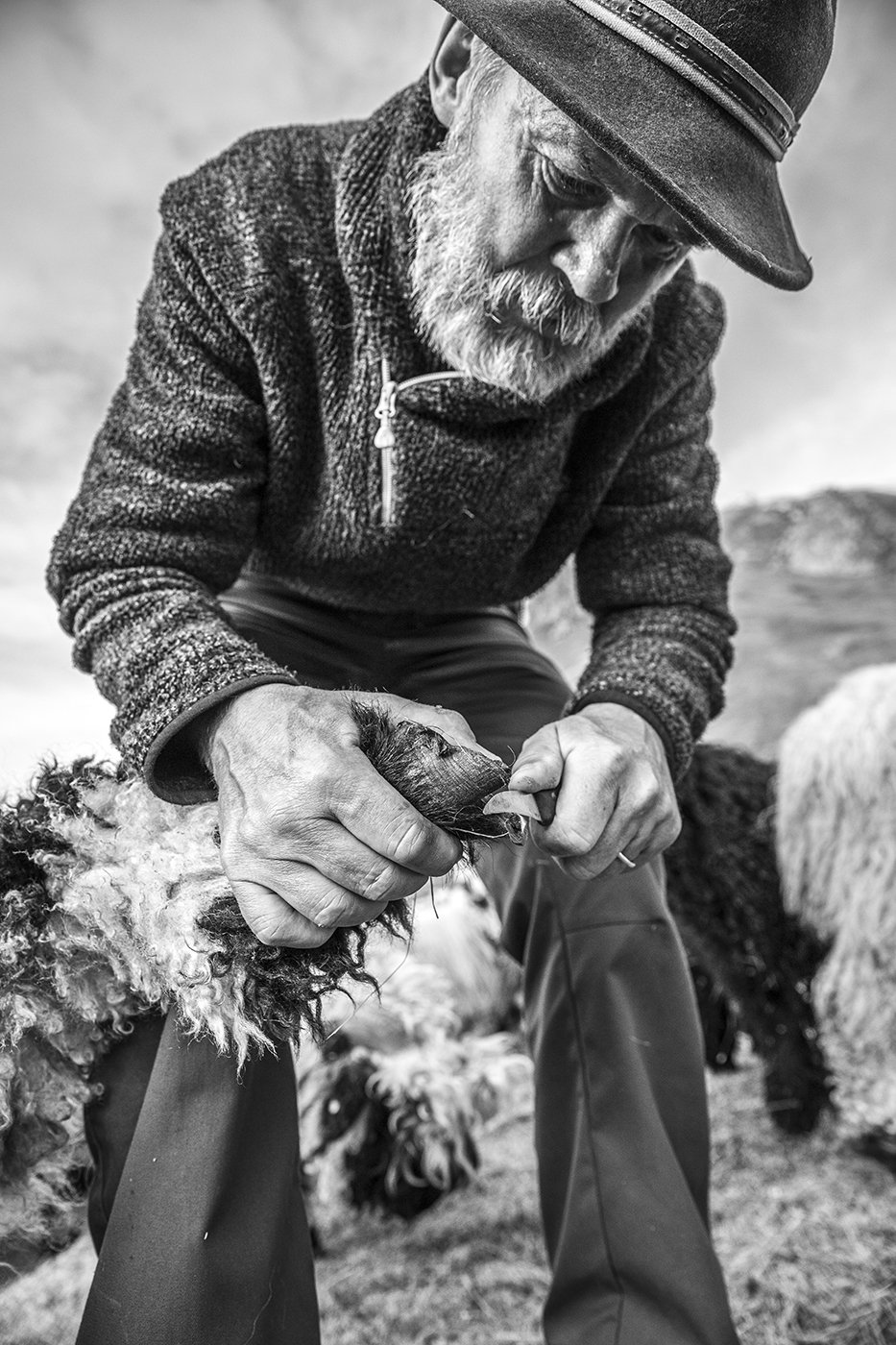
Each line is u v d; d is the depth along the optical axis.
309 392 1.09
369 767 0.79
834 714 1.87
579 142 0.85
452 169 0.99
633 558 1.29
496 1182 1.87
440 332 1.04
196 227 1.07
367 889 0.77
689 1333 0.98
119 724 0.89
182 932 0.80
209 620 0.94
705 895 1.87
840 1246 1.52
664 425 1.29
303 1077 1.78
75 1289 1.51
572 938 1.12
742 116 0.86
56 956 0.86
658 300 1.23
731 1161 1.84
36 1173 0.93
